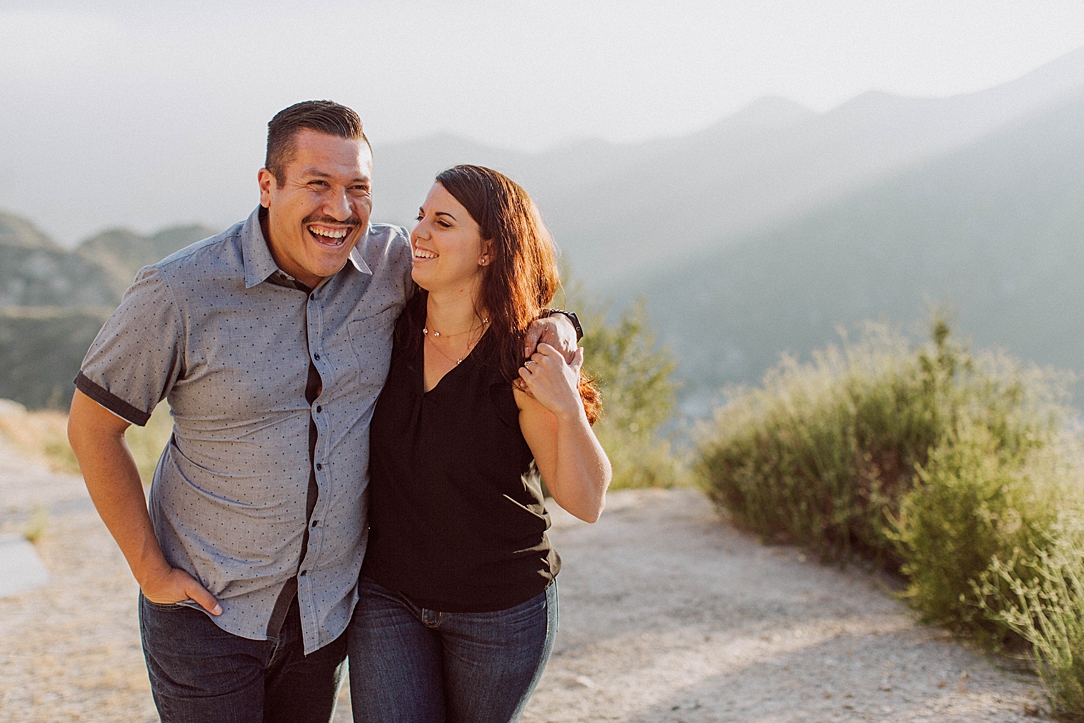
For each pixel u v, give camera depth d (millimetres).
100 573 5391
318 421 1949
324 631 2020
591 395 2248
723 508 6379
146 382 1830
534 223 2141
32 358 95562
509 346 1999
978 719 2977
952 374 5551
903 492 5000
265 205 1898
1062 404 5156
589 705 3336
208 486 1936
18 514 7094
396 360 2117
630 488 8141
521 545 2045
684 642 4023
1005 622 3547
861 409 5645
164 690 1961
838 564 5184
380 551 2078
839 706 3182
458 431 1977
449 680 2078
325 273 1897
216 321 1835
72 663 3877
